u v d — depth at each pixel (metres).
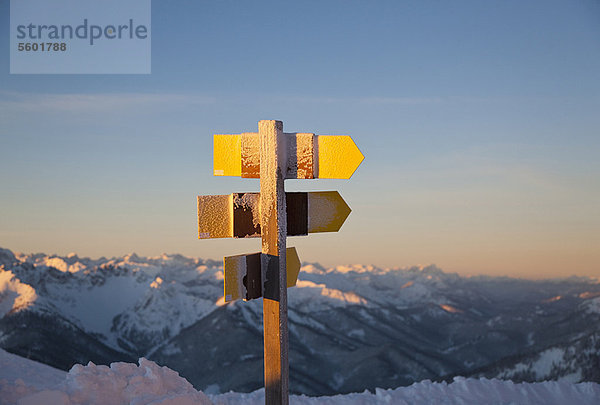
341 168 5.27
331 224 5.47
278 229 5.14
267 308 5.27
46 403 6.07
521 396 11.85
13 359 11.27
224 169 5.36
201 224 5.11
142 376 7.18
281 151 5.20
